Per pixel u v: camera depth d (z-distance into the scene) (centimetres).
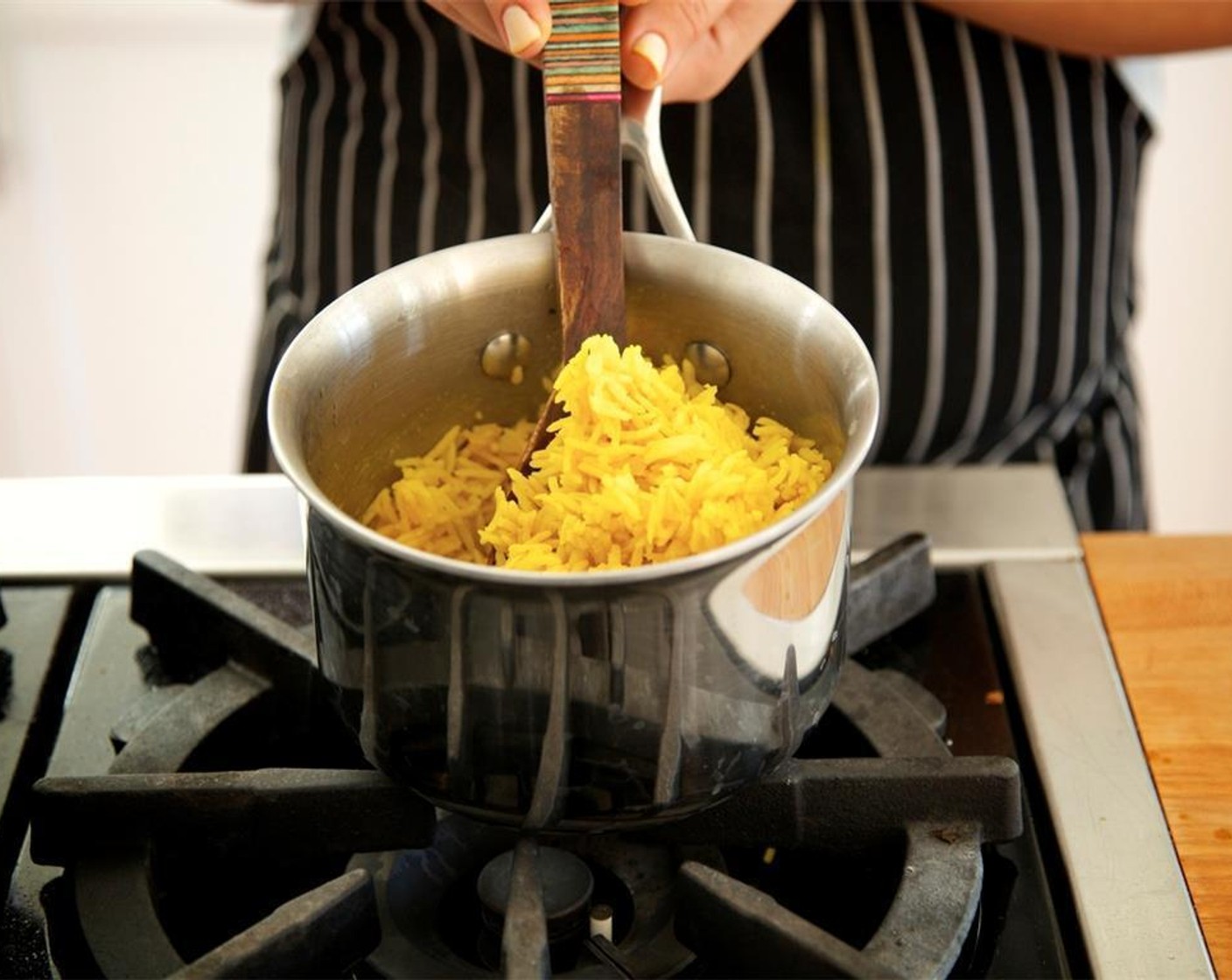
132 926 84
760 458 88
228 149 221
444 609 78
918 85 129
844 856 87
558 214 88
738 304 89
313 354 85
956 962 84
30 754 93
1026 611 100
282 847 87
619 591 76
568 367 87
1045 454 139
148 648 98
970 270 133
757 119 129
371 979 84
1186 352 220
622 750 79
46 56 215
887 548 98
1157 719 94
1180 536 105
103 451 243
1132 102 134
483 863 90
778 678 81
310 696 93
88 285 231
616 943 86
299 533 104
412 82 132
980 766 87
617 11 86
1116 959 83
